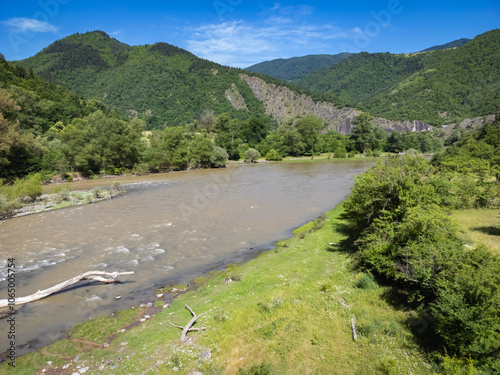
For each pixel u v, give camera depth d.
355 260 21.16
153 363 12.39
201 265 23.39
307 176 73.00
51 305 17.52
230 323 14.87
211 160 94.06
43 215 38.53
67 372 12.02
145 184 63.69
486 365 10.70
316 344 12.95
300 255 23.94
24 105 91.94
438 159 60.12
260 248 27.05
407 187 20.59
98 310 17.00
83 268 22.62
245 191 53.66
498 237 23.41
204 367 11.99
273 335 13.76
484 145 54.53
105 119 80.38
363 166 94.88
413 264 14.99
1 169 60.09
